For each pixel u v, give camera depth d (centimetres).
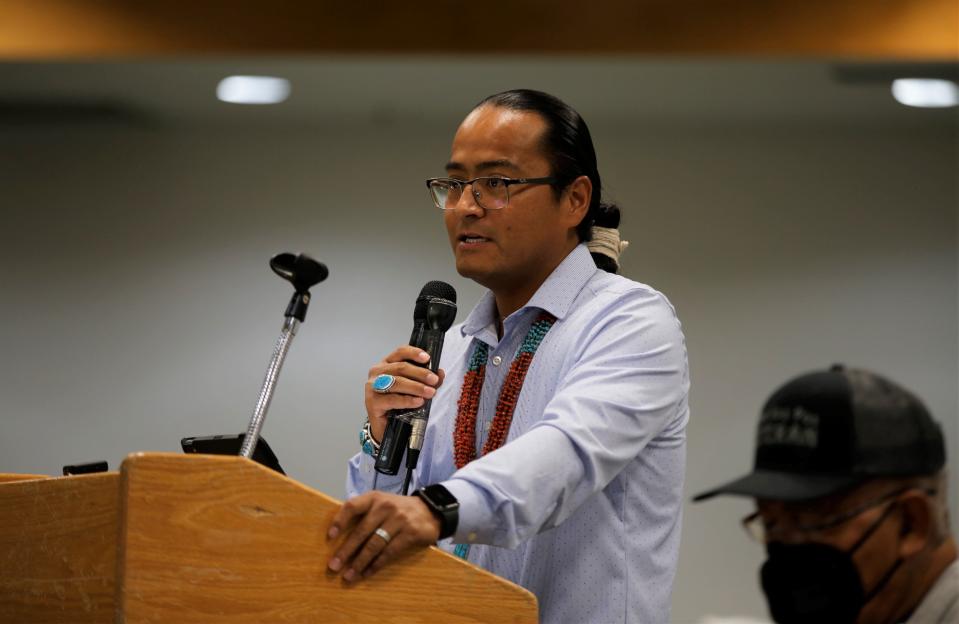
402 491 512
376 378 521
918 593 397
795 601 410
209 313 1934
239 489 400
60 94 1878
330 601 406
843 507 399
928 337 1875
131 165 1973
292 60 1688
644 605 533
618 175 1945
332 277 1941
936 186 1905
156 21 1652
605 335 531
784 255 1911
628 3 1622
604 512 532
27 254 1952
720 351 1895
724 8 1608
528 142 559
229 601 396
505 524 448
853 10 1589
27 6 1655
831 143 1927
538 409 548
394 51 1645
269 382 485
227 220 1962
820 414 404
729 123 1941
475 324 595
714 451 1864
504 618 421
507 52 1633
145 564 389
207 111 1950
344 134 1977
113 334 1928
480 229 556
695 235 1925
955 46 1574
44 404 1905
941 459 403
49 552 420
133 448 1894
